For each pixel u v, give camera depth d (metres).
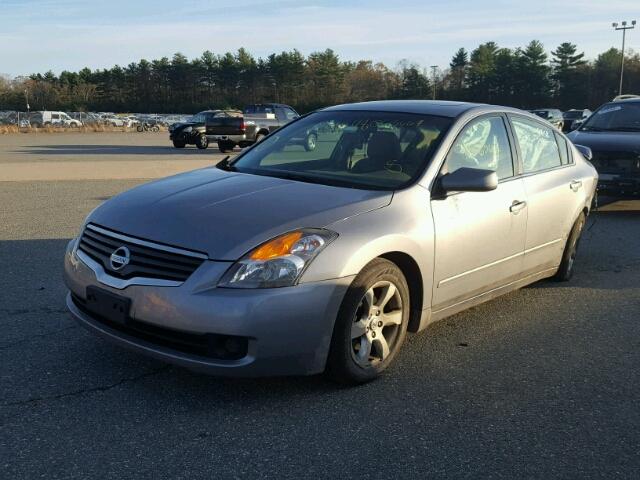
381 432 3.27
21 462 2.89
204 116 28.02
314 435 3.21
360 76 106.62
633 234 8.71
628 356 4.42
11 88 105.81
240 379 3.78
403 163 4.25
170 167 16.78
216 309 3.17
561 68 96.81
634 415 3.56
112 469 2.86
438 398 3.68
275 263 3.26
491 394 3.76
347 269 3.45
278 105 27.33
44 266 6.17
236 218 3.48
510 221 4.67
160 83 115.62
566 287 6.04
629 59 100.06
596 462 3.07
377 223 3.66
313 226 3.46
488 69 99.00
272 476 2.86
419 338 4.65
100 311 3.53
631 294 5.88
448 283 4.20
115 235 3.58
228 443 3.11
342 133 4.70
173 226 3.46
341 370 3.59
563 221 5.49
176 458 2.96
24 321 4.63
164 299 3.25
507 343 4.60
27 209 9.40
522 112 5.34
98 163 17.67
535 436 3.29
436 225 4.01
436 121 4.57
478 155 4.61
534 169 5.21
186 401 3.51
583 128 10.96
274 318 3.23
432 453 3.10
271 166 4.56
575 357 4.38
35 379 3.70
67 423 3.23
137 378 3.75
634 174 9.59
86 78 116.56
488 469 2.98
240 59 114.00
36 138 36.88
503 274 4.78
